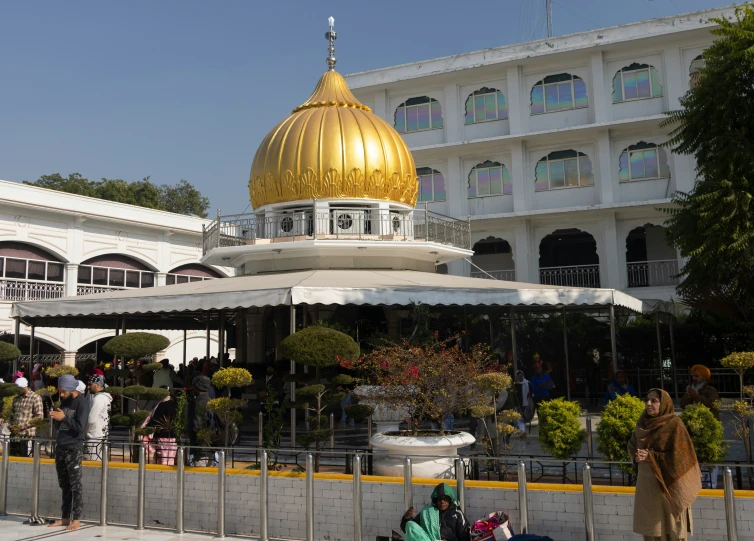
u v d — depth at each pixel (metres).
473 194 33.34
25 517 9.30
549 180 32.03
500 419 10.09
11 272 27.89
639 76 30.92
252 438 14.55
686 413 8.28
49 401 16.92
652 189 30.38
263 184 20.27
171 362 33.91
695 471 6.03
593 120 31.17
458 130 33.62
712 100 19.55
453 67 33.12
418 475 8.89
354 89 34.84
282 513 8.00
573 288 15.79
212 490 8.34
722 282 20.55
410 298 14.35
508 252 35.09
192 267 35.91
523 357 26.06
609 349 26.48
